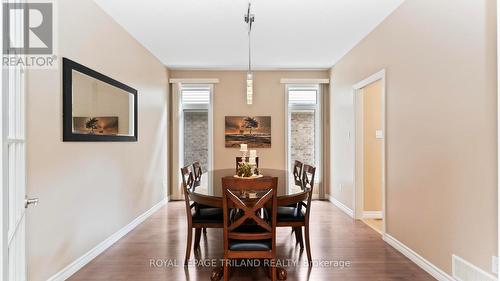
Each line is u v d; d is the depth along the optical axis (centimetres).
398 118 313
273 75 582
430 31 257
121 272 263
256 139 578
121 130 356
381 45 352
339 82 515
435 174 251
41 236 223
